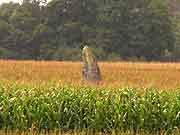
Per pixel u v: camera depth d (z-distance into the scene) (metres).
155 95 23.95
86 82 37.75
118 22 123.31
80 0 127.56
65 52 118.69
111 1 126.62
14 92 23.80
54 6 128.00
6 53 121.88
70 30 123.56
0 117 21.84
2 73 49.59
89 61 38.72
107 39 120.56
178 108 22.20
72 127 22.09
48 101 22.50
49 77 45.28
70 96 23.11
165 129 22.02
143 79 44.06
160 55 124.62
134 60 120.50
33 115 21.78
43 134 20.28
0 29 125.94
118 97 22.88
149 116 21.95
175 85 36.97
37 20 131.25
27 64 61.16
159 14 124.94
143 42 121.31
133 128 21.94
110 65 64.94
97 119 21.80
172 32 127.44
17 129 21.11
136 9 125.44
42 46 122.25
